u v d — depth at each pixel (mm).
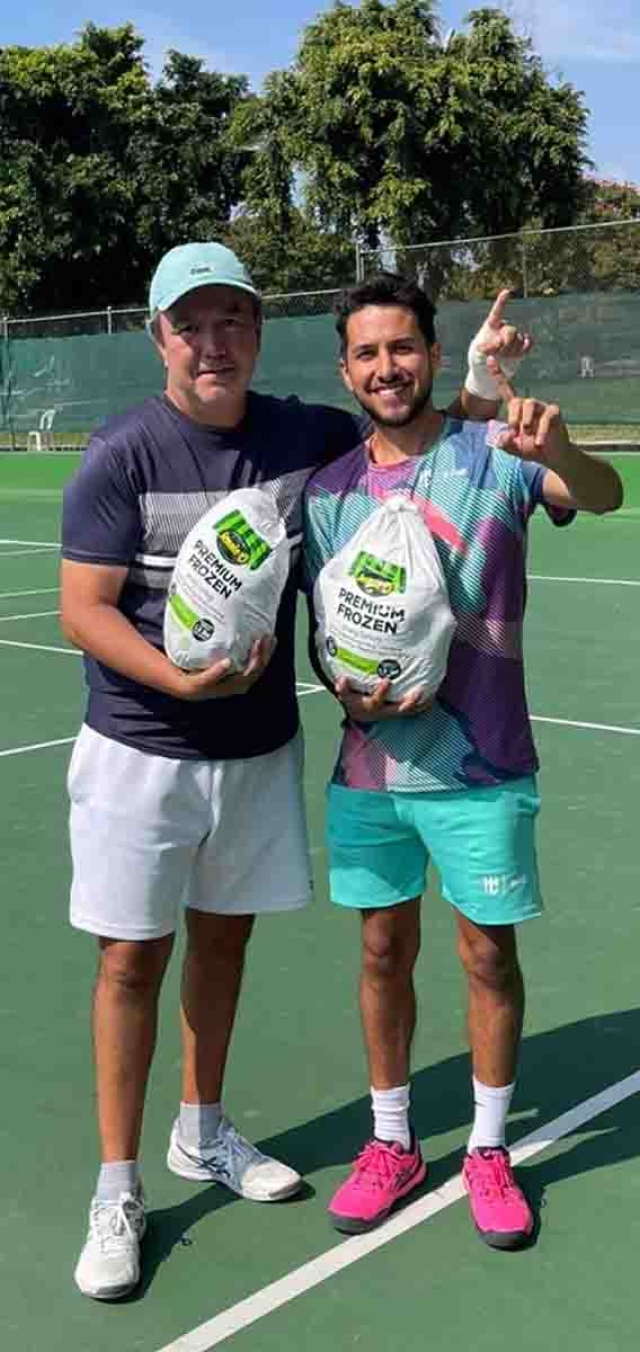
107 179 37188
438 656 3012
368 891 3277
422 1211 3340
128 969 3170
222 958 3381
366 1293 3041
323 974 4656
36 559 15703
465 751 3127
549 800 6352
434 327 3166
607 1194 3391
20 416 28625
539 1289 3035
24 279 36812
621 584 12453
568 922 5016
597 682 8664
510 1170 3307
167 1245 3238
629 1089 3883
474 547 3078
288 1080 3977
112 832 3123
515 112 32344
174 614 2959
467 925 3215
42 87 37281
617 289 20703
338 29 31688
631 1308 2965
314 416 3328
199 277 2967
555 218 32969
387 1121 3373
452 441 3145
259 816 3264
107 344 26844
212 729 3133
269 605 2957
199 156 37812
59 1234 3297
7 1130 3752
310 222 32875
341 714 8078
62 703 8672
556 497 3057
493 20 32438
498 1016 3232
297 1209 3375
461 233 32281
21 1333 2943
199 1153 3479
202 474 3102
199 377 3029
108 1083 3180
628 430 21953
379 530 3004
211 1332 2926
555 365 21250
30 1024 4367
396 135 30531
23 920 5203
